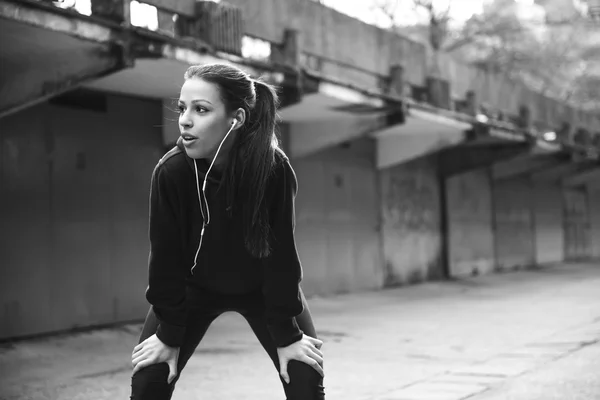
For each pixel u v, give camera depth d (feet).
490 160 56.70
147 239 32.63
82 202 29.76
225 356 23.56
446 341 26.32
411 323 31.68
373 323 31.83
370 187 49.24
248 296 8.37
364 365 21.68
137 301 32.09
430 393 17.40
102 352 24.67
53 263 28.50
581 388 17.39
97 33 22.49
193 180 7.61
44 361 22.88
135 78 28.40
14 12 19.94
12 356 23.62
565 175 77.82
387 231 50.67
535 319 32.24
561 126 69.77
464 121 46.44
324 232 44.57
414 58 45.03
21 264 27.32
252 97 7.55
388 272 50.62
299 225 42.60
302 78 31.91
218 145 7.45
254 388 18.53
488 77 55.77
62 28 21.34
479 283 54.44
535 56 92.27
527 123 60.59
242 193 7.57
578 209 87.76
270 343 8.41
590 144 75.87
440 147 48.39
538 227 76.54
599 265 77.56
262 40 32.35
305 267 43.01
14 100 23.53
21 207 27.37
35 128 27.99
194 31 27.89
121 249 31.42
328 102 35.73
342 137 40.45
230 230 7.71
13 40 22.82
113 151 31.14
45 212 28.27
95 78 23.65
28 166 27.68
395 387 18.28
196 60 25.89
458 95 50.60
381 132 48.14
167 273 7.78
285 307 7.94
